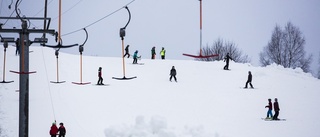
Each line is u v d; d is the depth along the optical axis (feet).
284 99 107.65
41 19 53.67
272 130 77.77
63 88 111.04
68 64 141.79
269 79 132.67
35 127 78.54
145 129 31.50
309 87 124.36
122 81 123.24
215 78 130.41
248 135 73.77
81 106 93.71
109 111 90.38
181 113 90.79
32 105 94.07
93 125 79.66
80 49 71.26
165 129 30.96
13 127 78.89
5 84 112.47
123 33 58.08
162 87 116.16
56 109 91.04
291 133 75.87
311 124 83.30
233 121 84.89
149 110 92.38
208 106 97.76
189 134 31.71
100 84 118.01
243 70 144.46
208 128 78.59
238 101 103.40
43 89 109.29
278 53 224.12
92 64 144.87
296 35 223.30
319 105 101.96
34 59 146.30
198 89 115.03
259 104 101.35
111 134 31.35
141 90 111.86
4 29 52.44
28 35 53.31
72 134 73.10
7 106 92.89
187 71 140.05
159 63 152.97
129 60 157.48
